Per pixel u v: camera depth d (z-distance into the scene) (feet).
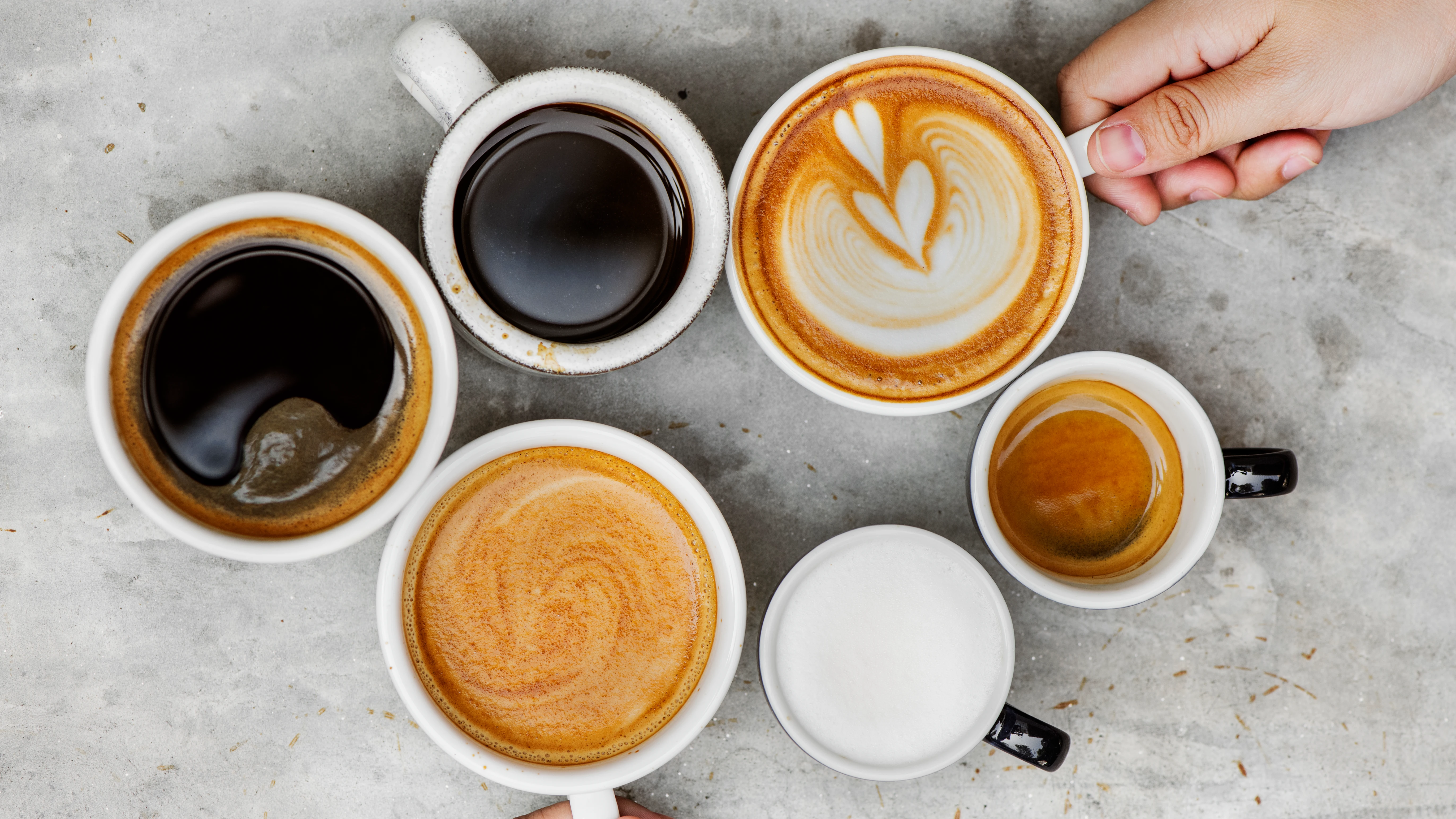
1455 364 1.86
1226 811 1.86
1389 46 1.73
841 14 1.81
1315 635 1.86
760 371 1.82
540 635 1.77
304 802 1.82
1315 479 1.86
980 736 1.74
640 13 1.79
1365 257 1.85
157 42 1.77
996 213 1.76
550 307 1.71
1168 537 1.79
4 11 1.76
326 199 1.63
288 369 1.67
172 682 1.80
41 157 1.77
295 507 1.66
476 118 1.61
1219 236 1.84
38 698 1.80
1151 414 1.81
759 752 1.83
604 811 1.71
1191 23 1.75
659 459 1.69
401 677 1.67
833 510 1.83
